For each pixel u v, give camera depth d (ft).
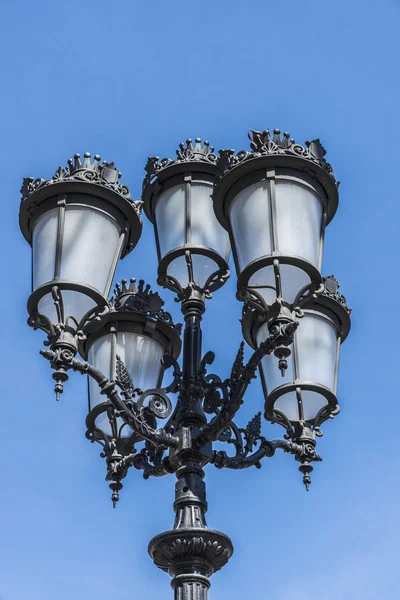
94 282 21.08
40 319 20.90
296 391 24.39
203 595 19.92
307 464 23.88
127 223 22.20
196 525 20.53
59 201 21.45
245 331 25.08
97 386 24.82
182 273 24.03
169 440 21.25
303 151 21.36
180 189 24.52
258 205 21.02
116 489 23.67
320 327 25.38
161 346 25.44
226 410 20.79
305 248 20.77
